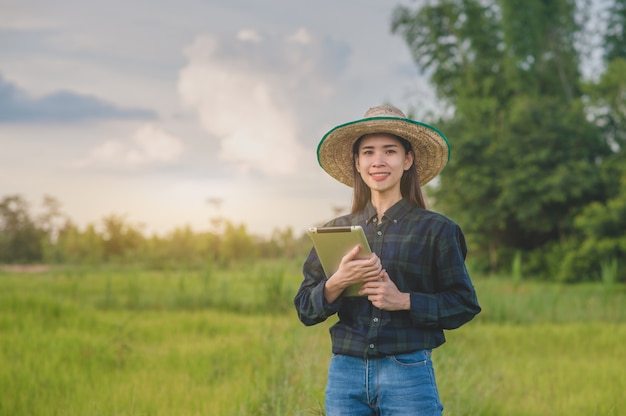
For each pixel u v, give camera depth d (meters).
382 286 2.50
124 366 7.40
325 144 2.96
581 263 30.50
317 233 2.53
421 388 2.56
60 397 5.69
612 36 39.03
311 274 2.86
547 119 34.00
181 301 16.17
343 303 2.71
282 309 14.11
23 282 22.55
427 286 2.67
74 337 8.76
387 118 2.71
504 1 36.72
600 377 7.14
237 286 19.64
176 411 5.32
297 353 6.16
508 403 5.93
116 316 12.64
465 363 6.16
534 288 21.69
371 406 2.62
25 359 7.05
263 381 5.65
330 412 2.67
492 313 14.00
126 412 5.09
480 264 35.78
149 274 30.94
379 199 2.83
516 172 33.34
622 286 25.44
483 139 34.75
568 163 33.47
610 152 35.25
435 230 2.67
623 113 33.97
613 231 30.27
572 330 11.46
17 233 70.94
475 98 37.78
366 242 2.45
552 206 34.34
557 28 39.06
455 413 4.91
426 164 2.99
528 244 37.22
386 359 2.58
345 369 2.65
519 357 8.57
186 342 9.24
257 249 53.44
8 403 5.32
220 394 5.73
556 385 6.71
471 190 33.84
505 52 37.94
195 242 54.97
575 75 39.53
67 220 81.44
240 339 9.08
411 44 40.25
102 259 61.19
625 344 10.08
